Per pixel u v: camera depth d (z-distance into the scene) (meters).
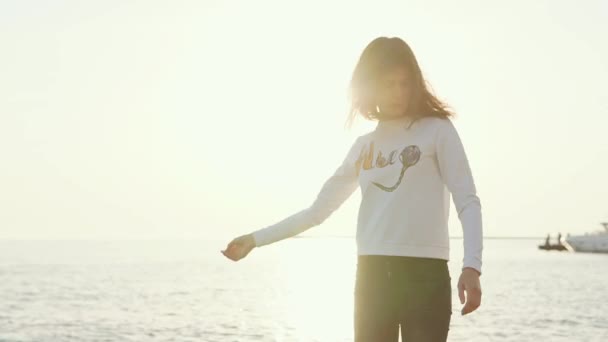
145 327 19.59
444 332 2.49
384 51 2.59
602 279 44.84
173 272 55.25
